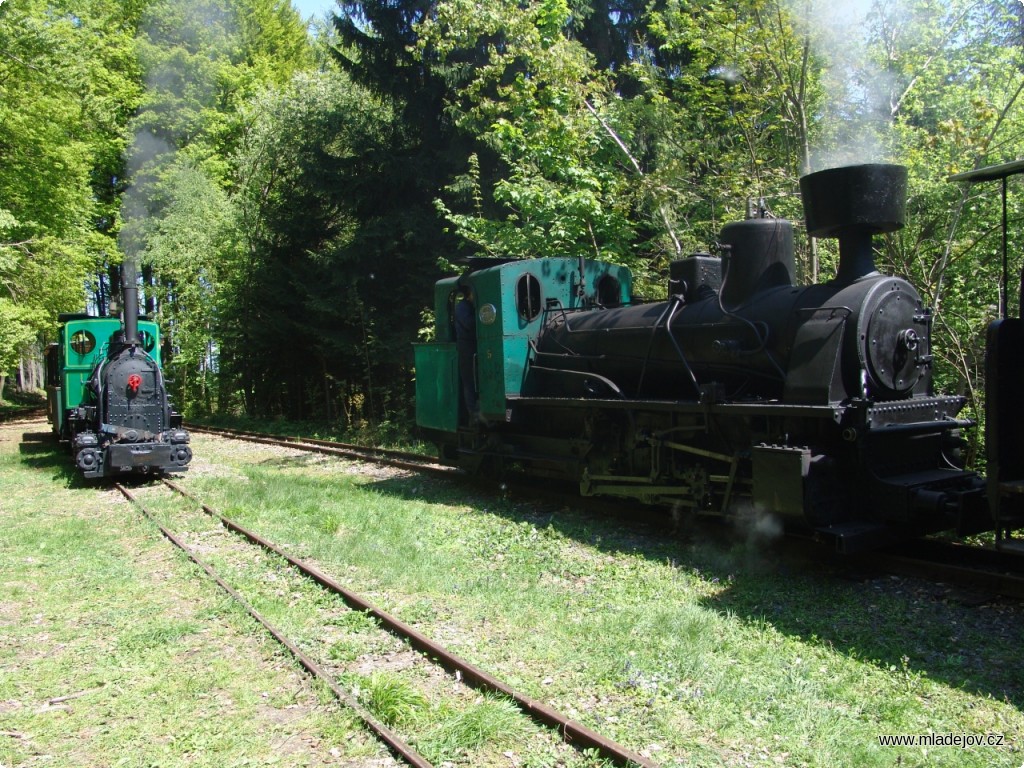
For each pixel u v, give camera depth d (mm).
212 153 26578
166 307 26719
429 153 16688
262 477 11180
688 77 10469
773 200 9945
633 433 7703
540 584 5945
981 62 9695
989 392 4637
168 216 24922
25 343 20969
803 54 9555
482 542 7219
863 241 6109
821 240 9664
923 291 8633
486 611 5258
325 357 19766
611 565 6293
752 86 10133
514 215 12477
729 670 4262
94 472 11156
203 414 26484
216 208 24734
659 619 4934
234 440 17938
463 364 10008
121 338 13336
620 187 11023
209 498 9680
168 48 25969
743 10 9453
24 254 18750
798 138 10031
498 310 9016
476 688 4133
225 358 24531
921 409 6102
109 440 11453
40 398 39281
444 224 16484
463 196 15070
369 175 16781
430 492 9930
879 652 4453
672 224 11461
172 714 3922
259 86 25734
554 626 4957
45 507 9594
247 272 21531
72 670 4469
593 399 7871
